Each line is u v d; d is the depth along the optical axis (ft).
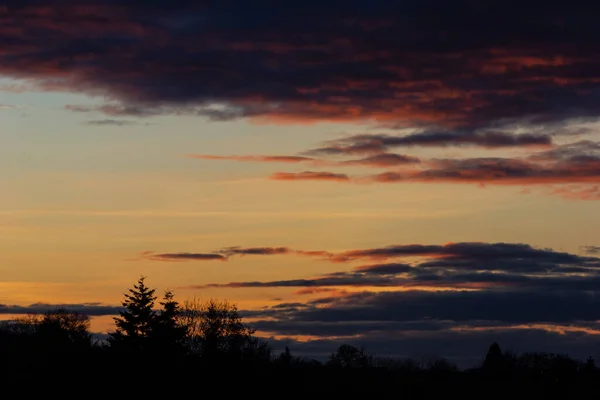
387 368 427.74
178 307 378.53
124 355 331.77
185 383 315.37
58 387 308.19
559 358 478.59
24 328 501.56
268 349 355.36
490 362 464.24
